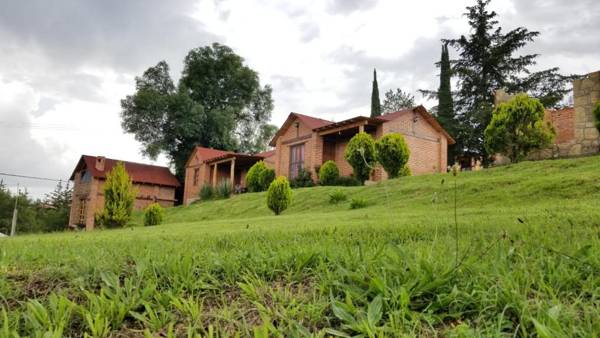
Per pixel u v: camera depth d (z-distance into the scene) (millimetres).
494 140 13156
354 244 3400
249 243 3594
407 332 1562
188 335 1619
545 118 14523
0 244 4559
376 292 1866
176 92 35156
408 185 11203
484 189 8508
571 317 1525
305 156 21234
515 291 1697
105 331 1749
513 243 2469
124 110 34312
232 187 24469
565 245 2541
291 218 8180
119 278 2441
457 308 1743
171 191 32094
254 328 1546
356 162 15195
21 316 1928
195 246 3586
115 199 16328
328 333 1647
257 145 40500
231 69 38281
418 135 19609
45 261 2992
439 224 4246
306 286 2193
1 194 36906
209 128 35562
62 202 42000
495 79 31891
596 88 12188
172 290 2191
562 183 7504
